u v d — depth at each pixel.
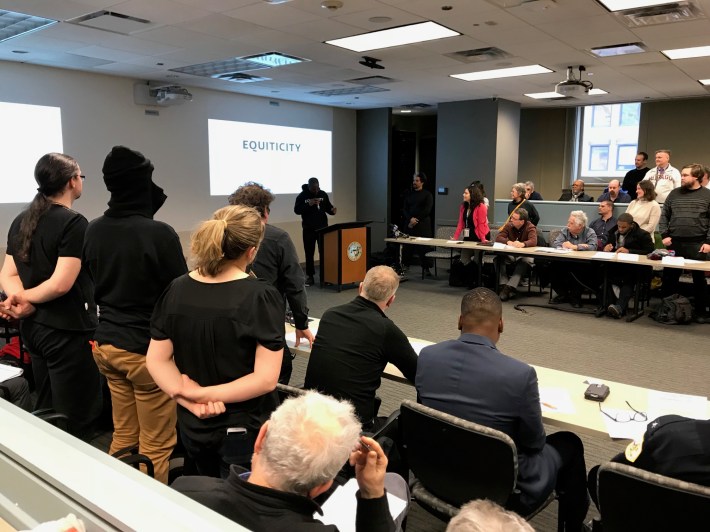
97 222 2.07
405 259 8.78
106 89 6.92
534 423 1.67
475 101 9.20
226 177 8.49
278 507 0.97
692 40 5.21
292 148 9.48
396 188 11.19
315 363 2.18
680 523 1.30
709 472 1.30
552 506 2.38
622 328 5.27
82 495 0.66
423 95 8.74
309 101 9.45
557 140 10.63
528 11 4.32
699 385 3.78
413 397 3.60
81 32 4.87
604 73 6.88
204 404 1.50
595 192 10.41
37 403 2.70
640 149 9.84
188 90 7.83
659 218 6.03
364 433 2.08
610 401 2.03
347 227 6.96
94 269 2.08
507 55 5.88
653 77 7.16
